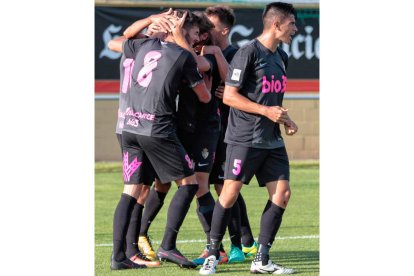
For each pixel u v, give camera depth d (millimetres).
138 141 24406
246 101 23688
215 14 27656
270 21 24031
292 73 58406
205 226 26203
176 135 24719
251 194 44688
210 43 26922
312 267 25500
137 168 24766
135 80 24578
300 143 58938
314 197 43375
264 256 24188
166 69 24188
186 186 25031
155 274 24062
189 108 26031
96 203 41344
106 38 55969
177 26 24891
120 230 24641
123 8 55844
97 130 56594
